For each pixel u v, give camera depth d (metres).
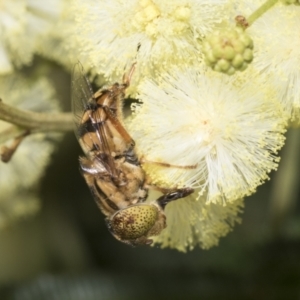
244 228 0.13
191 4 0.10
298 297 0.12
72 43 0.11
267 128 0.10
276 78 0.10
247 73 0.10
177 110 0.10
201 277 0.13
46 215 0.14
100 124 0.10
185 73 0.10
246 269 0.13
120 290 0.13
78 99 0.11
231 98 0.10
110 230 0.10
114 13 0.11
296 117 0.11
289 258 0.12
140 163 0.10
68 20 0.12
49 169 0.13
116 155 0.10
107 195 0.10
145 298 0.13
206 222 0.11
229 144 0.10
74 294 0.13
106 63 0.11
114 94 0.10
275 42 0.10
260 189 0.13
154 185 0.10
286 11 0.10
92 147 0.10
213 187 0.10
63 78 0.13
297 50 0.10
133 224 0.10
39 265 0.13
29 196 0.13
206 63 0.10
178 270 0.13
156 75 0.10
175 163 0.10
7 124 0.12
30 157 0.13
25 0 0.12
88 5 0.11
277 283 0.12
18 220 0.13
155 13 0.10
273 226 0.13
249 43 0.10
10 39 0.12
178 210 0.11
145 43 0.11
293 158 0.13
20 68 0.13
